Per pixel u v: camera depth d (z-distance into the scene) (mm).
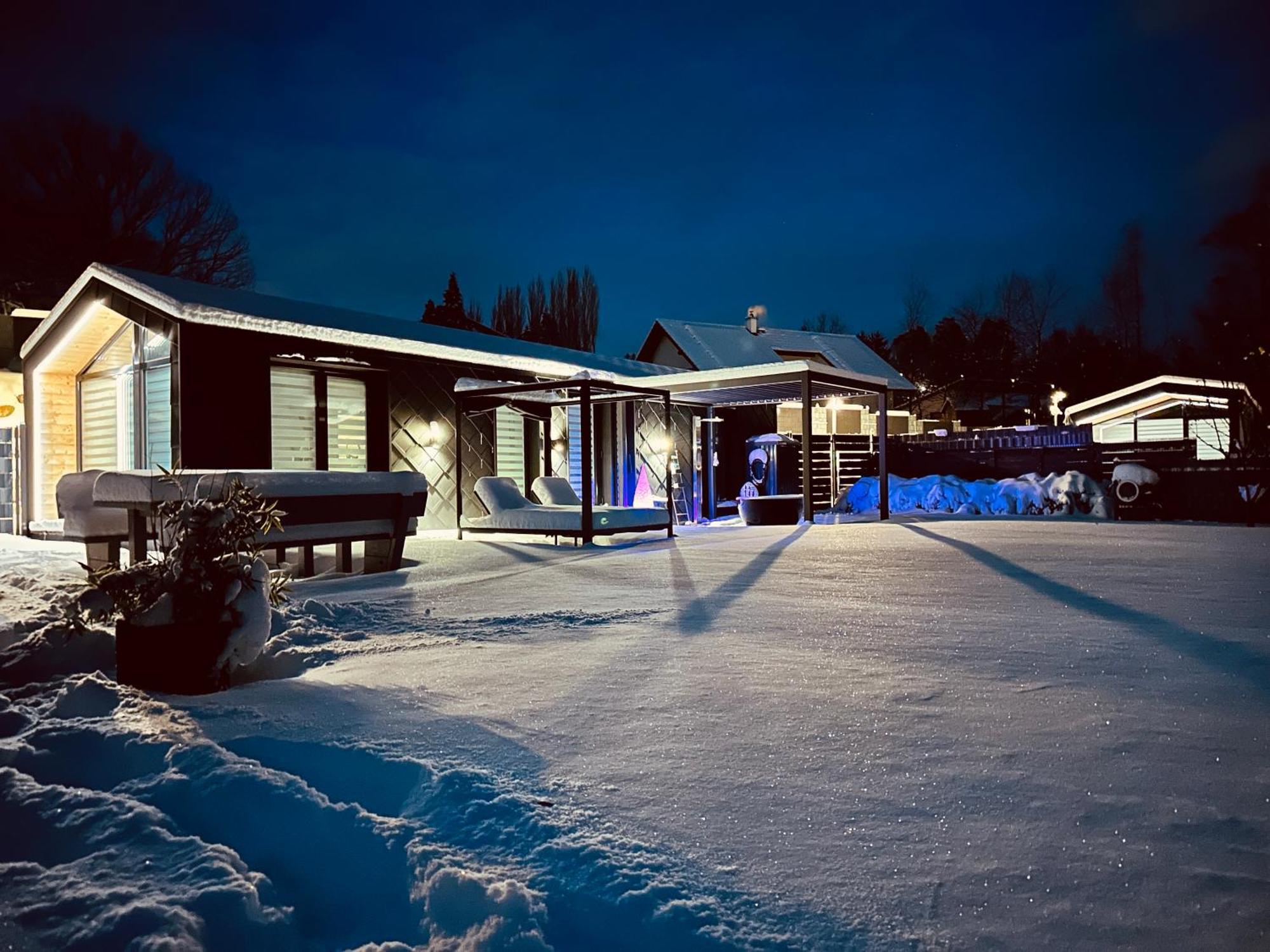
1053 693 3283
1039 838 2072
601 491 16031
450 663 3947
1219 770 2463
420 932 1833
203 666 3484
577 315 56062
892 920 1741
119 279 10852
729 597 5871
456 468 13211
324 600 6051
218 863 2008
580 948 1742
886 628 4652
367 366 12273
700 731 2887
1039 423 39594
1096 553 8477
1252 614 4957
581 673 3713
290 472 7043
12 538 12414
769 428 19859
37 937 1759
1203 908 1749
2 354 15438
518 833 2143
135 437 11891
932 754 2635
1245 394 15852
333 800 2490
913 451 20562
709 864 1974
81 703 3279
